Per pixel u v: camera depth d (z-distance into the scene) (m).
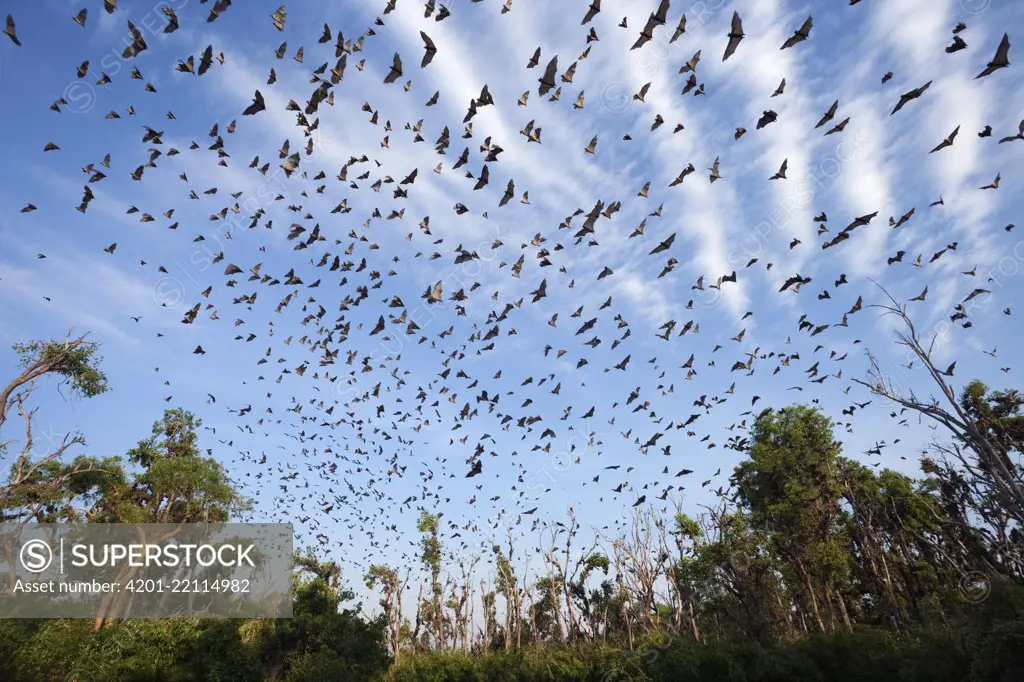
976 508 24.58
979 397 27.58
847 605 34.34
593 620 36.81
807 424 33.72
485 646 38.94
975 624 16.11
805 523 29.75
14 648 17.78
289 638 34.12
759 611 29.36
